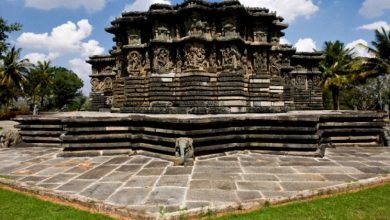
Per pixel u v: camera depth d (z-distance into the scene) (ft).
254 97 49.16
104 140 32.09
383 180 20.65
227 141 31.14
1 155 31.89
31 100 186.39
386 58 106.32
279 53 55.42
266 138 31.40
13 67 143.64
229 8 44.70
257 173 22.75
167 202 16.38
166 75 47.14
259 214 14.84
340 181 20.36
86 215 15.19
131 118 32.30
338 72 132.87
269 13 49.55
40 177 22.31
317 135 29.76
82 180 21.29
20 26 78.74
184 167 24.91
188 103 44.06
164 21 47.85
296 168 24.31
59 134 37.93
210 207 15.20
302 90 84.48
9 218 14.89
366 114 37.45
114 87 59.77
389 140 36.09
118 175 22.57
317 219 14.19
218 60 46.42
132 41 51.70
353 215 14.62
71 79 217.56
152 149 30.55
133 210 14.96
